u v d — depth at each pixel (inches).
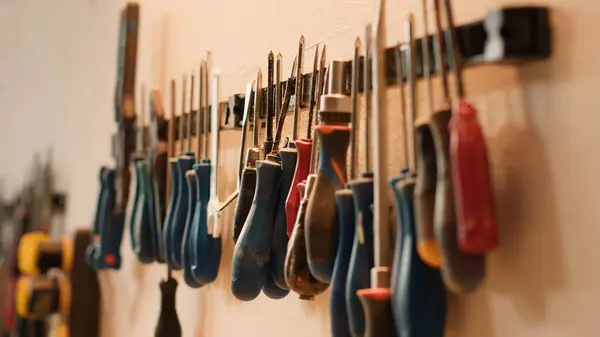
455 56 17.6
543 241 17.3
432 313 17.8
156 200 38.1
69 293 52.9
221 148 35.8
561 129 17.0
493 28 17.1
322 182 21.8
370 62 22.8
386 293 18.5
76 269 52.7
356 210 20.3
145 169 38.8
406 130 21.0
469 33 17.8
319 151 22.4
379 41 20.1
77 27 62.9
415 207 17.8
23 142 78.5
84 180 59.1
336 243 21.4
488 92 19.0
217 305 35.3
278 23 31.2
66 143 64.6
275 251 25.7
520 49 16.9
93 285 52.9
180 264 34.3
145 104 46.4
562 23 17.0
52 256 53.4
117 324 49.1
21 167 78.5
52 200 64.1
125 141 43.7
